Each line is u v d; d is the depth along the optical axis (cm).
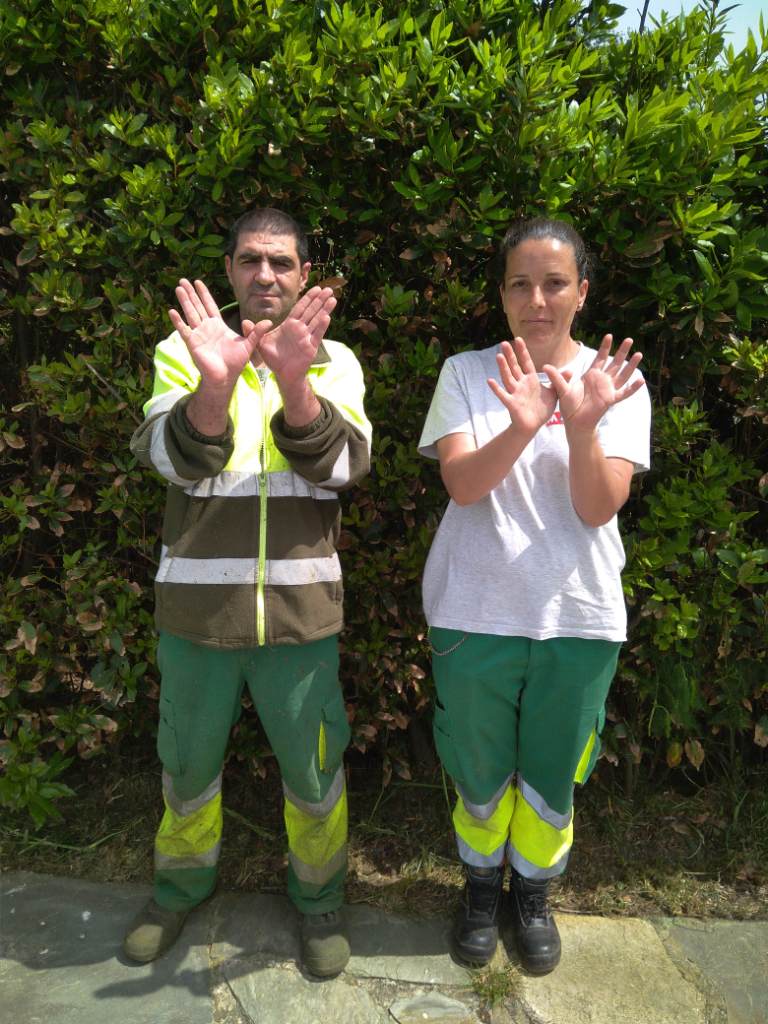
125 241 236
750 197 257
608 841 268
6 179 238
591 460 181
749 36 241
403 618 262
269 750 270
